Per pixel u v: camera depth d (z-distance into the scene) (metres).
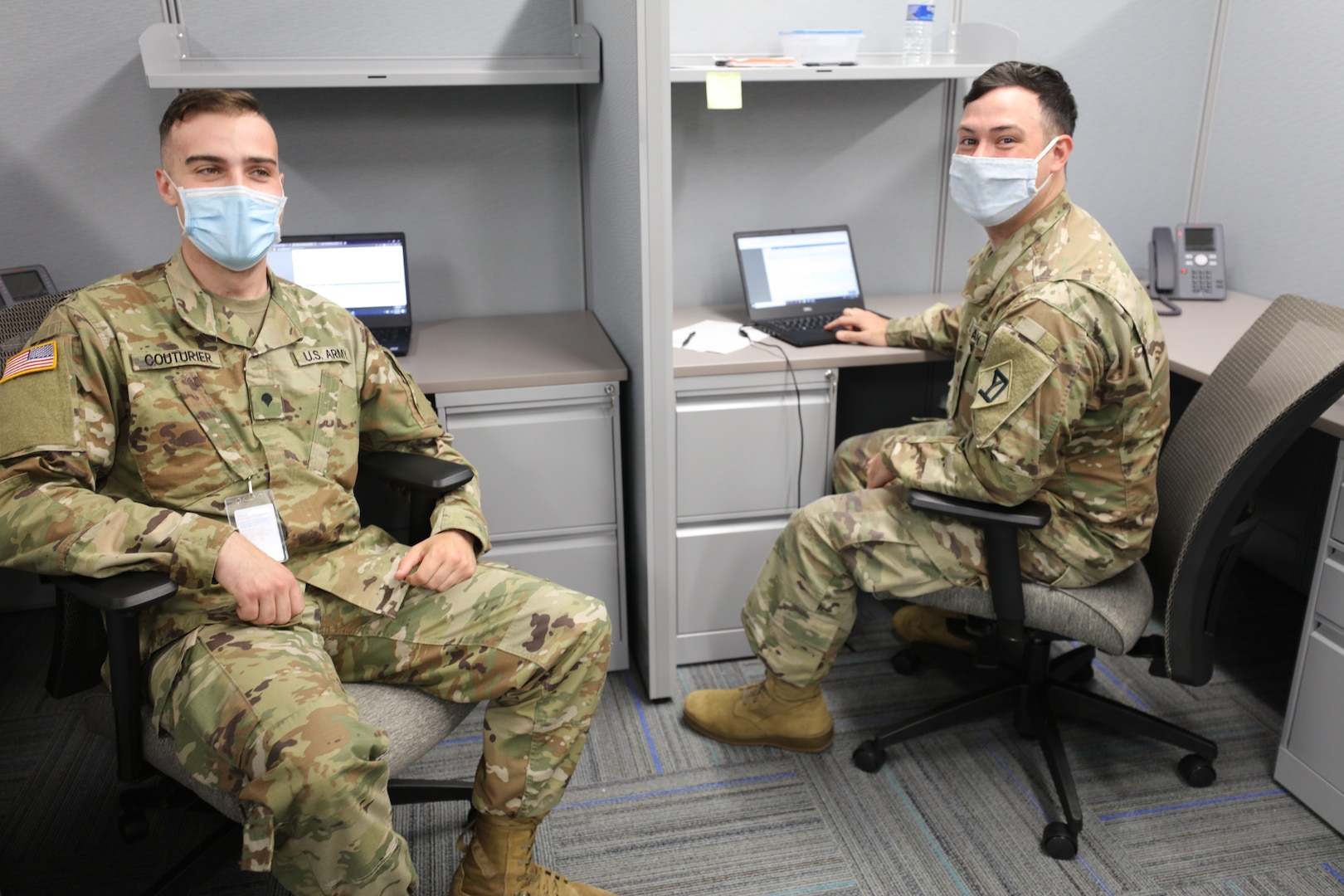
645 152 1.57
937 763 1.77
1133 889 1.48
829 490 1.99
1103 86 2.37
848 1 2.21
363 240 2.04
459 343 2.04
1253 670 2.03
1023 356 1.40
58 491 1.17
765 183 2.30
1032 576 1.55
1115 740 1.82
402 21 2.06
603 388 1.83
